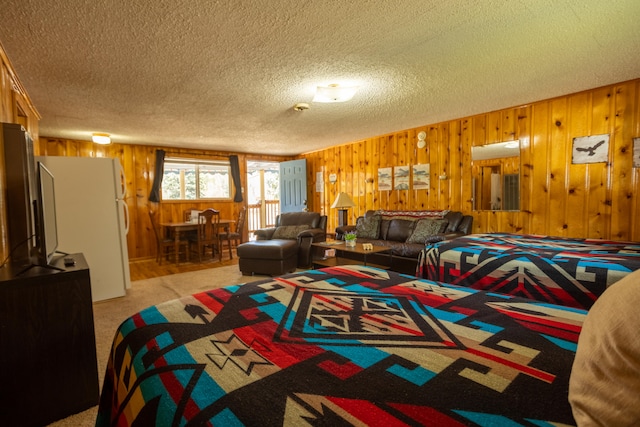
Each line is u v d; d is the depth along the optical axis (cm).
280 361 84
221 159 678
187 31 201
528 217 379
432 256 275
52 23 188
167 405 70
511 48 232
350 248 377
